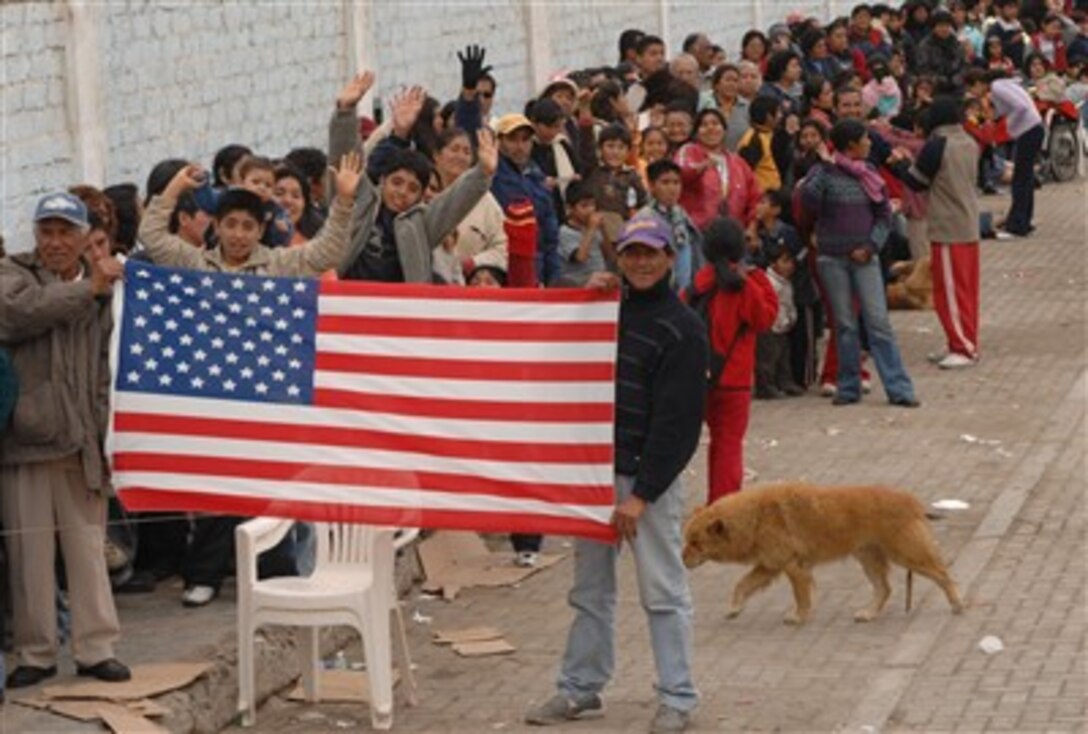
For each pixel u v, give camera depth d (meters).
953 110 19.52
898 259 22.42
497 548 14.27
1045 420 17.36
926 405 18.11
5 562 10.96
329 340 10.52
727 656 11.70
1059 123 32.00
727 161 18.12
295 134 18.95
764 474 15.85
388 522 10.50
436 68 21.95
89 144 15.38
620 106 19.30
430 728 10.76
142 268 10.59
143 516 12.30
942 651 11.62
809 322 18.70
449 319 10.44
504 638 12.27
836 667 11.45
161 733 10.20
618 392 10.35
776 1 34.03
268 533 11.02
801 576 12.09
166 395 10.58
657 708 10.74
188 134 17.09
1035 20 35.84
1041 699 10.75
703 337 10.30
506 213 14.99
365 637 10.71
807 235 18.25
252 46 18.12
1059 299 22.89
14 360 10.58
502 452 10.40
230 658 11.22
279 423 10.54
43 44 14.95
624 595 12.99
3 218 14.48
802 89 24.58
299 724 10.92
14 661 11.04
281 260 11.55
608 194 16.38
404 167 12.59
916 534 12.12
